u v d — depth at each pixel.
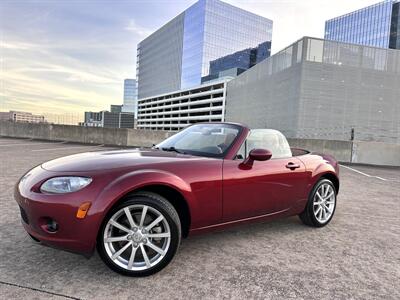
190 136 4.27
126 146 17.53
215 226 3.47
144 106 161.38
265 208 3.89
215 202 3.36
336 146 14.61
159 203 2.97
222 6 113.81
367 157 14.29
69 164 3.13
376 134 31.05
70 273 2.95
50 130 18.56
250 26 121.94
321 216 4.66
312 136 29.75
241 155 3.74
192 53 116.06
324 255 3.63
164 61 139.38
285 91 32.28
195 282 2.90
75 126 18.16
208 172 3.33
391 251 3.83
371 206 6.05
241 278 3.01
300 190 4.31
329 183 4.75
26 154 11.16
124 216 2.96
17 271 2.94
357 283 3.02
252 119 40.44
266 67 37.12
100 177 2.86
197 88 107.75
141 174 2.94
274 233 4.31
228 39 116.06
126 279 2.90
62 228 2.75
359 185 8.36
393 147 14.12
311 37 29.59
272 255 3.57
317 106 29.94
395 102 31.80
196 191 3.21
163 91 140.38
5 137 19.33
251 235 4.20
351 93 30.70
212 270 3.14
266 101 36.59
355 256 3.64
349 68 30.64
